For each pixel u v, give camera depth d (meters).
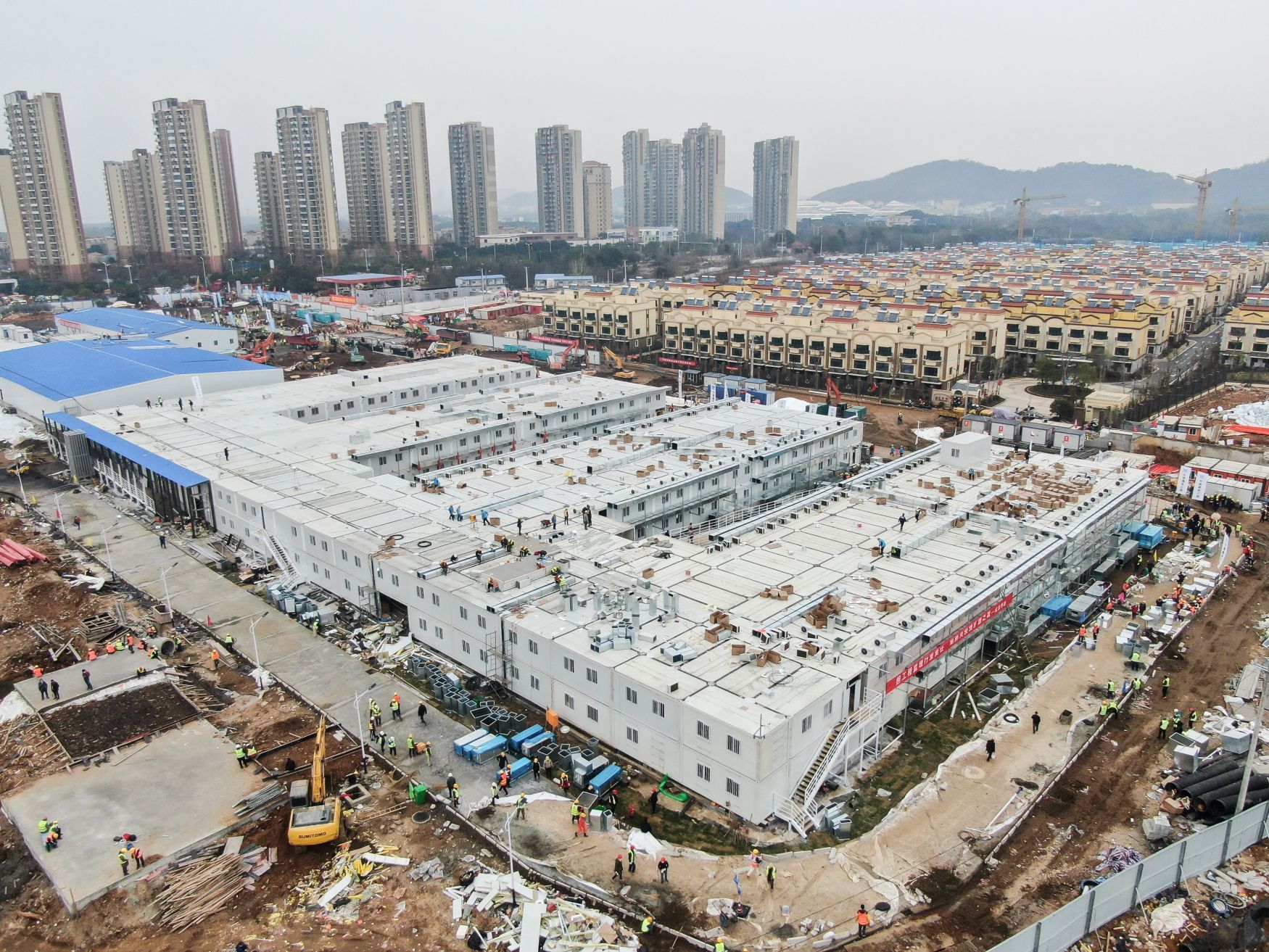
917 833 58.19
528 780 64.06
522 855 56.16
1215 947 48.97
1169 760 66.44
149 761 66.06
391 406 159.12
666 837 57.97
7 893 54.44
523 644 72.25
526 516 97.44
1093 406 169.62
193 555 106.19
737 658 66.62
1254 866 56.06
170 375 163.88
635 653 67.62
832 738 63.38
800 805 60.12
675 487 106.12
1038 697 74.69
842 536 93.25
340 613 89.75
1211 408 176.38
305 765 65.75
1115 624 87.75
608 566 84.25
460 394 167.62
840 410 175.62
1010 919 51.22
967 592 78.38
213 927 51.12
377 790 63.12
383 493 105.19
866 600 77.00
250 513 103.94
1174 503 122.44
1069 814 60.56
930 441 160.25
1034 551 87.44
